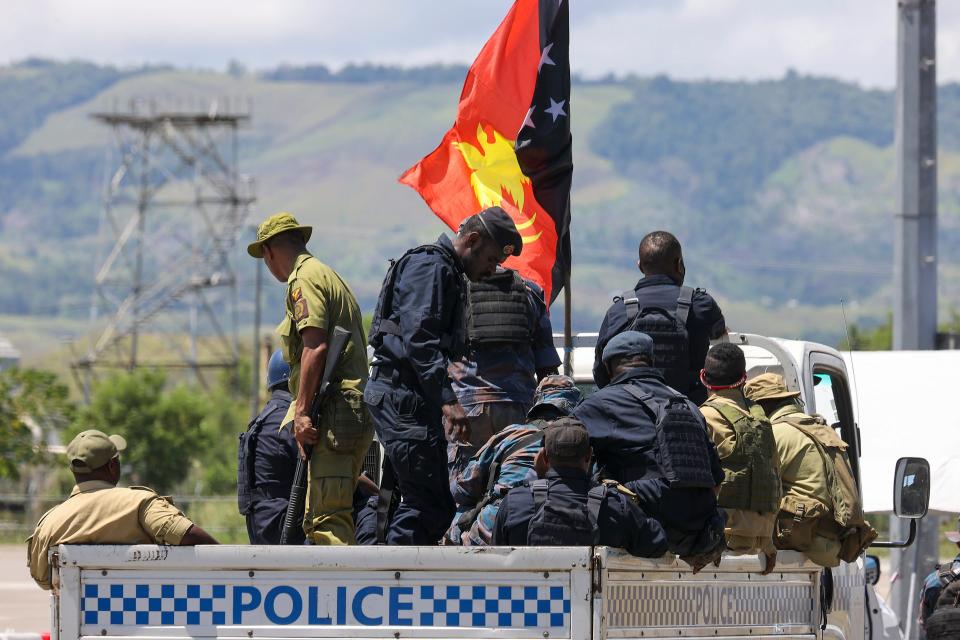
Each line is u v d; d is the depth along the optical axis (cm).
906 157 5809
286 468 2623
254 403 16425
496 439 2292
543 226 3155
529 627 1883
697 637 2127
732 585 2228
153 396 17788
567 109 3180
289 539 2355
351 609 1902
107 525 2161
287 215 2430
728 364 2364
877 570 3519
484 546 1902
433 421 2306
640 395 2166
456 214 3238
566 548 1886
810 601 2478
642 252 2642
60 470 15688
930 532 5375
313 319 2312
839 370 3278
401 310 2292
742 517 2284
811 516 2425
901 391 4734
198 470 17688
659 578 2052
